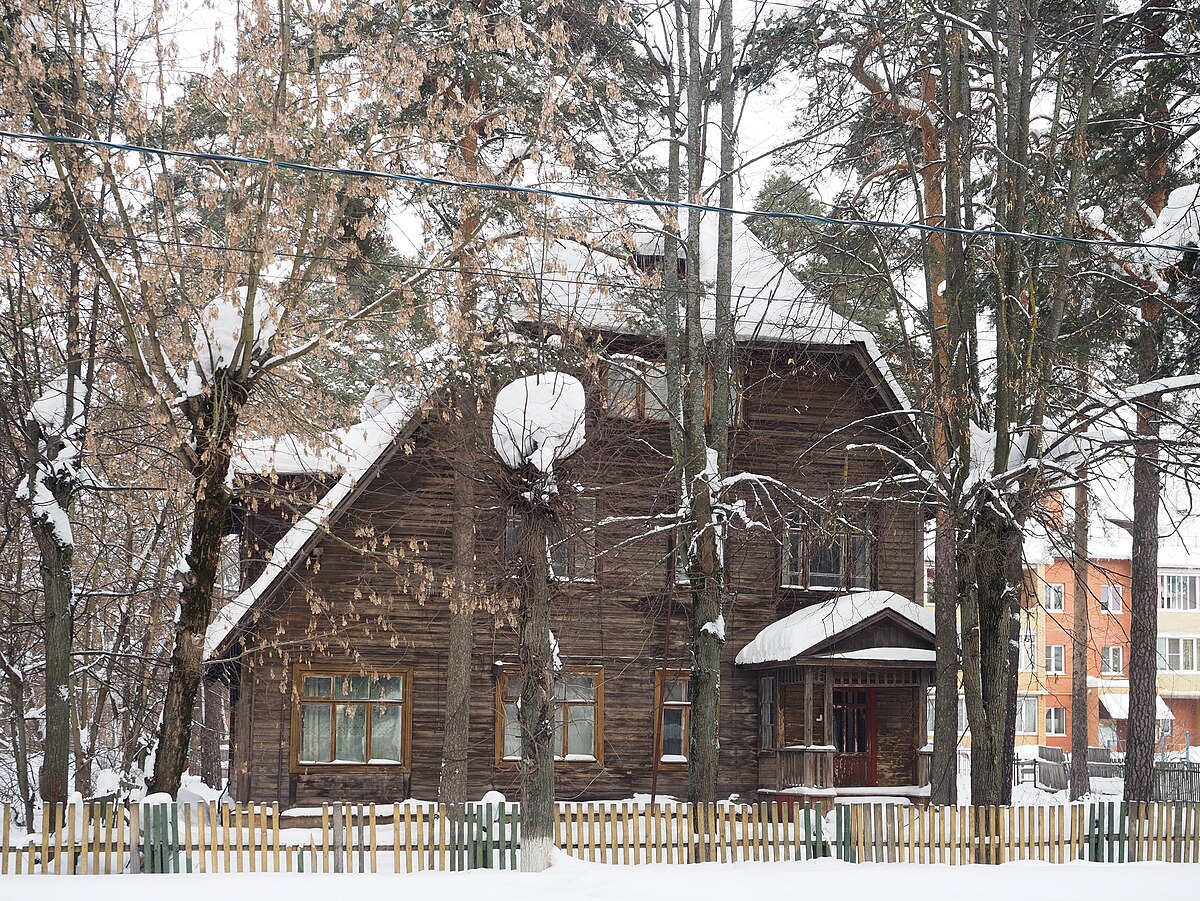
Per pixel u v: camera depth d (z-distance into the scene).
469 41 19.95
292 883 15.53
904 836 19.39
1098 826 19.66
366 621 25.55
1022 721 63.25
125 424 25.34
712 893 15.38
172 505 25.00
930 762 27.22
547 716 17.09
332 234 19.06
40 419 20.91
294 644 24.06
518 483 17.33
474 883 15.74
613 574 26.94
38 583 28.36
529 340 21.62
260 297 19.55
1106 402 20.47
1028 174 21.42
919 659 26.39
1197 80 23.83
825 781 26.17
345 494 23.72
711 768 21.56
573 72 19.59
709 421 27.52
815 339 27.64
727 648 28.05
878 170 24.66
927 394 22.09
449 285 20.08
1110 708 62.91
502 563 21.20
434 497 25.91
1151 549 28.41
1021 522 20.84
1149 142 25.08
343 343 20.47
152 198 19.67
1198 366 24.81
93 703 34.09
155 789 18.09
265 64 18.28
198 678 18.53
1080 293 24.53
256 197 19.83
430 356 21.69
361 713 25.55
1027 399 21.94
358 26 20.62
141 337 20.03
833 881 16.38
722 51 23.88
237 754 25.59
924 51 23.78
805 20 23.58
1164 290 23.84
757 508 27.34
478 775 25.94
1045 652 63.44
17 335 21.86
